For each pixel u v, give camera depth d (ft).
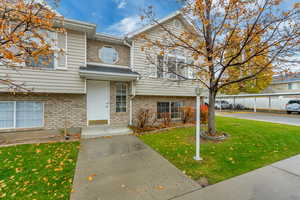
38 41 18.21
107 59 26.07
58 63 20.11
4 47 10.73
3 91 17.46
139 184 8.97
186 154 13.70
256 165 11.42
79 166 11.33
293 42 13.62
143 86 26.20
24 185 8.71
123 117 26.02
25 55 12.90
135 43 25.66
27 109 19.86
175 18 28.14
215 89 18.93
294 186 8.63
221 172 10.39
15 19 11.28
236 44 14.74
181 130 23.82
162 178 9.66
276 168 10.93
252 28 13.23
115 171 10.61
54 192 8.14
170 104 30.71
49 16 11.54
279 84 79.97
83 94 22.82
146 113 25.58
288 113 55.83
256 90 67.82
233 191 8.20
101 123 24.36
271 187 8.53
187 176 9.89
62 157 12.92
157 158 12.91
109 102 25.00
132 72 24.29
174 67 26.55
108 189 8.47
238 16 14.35
